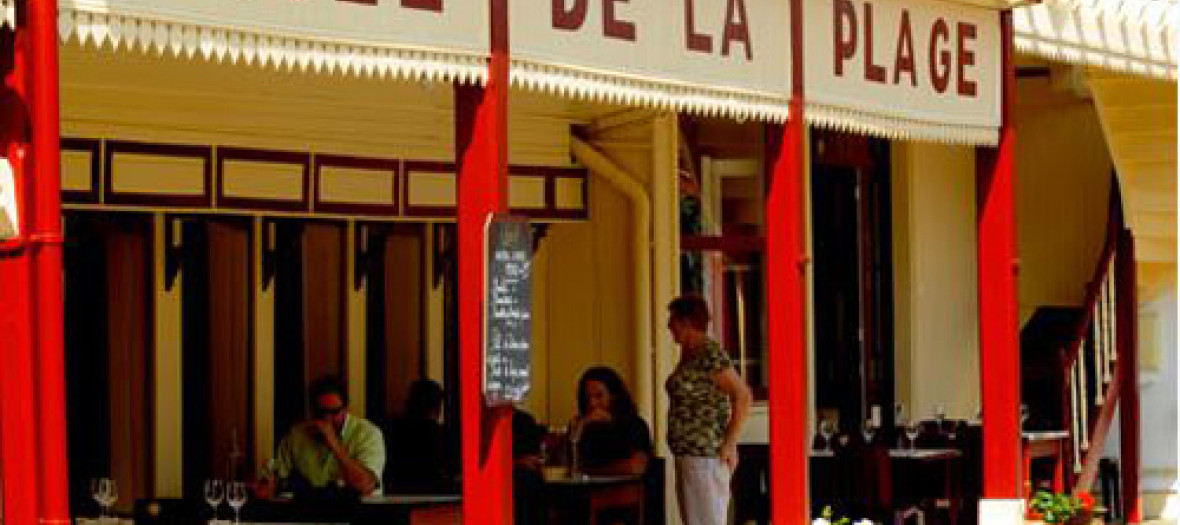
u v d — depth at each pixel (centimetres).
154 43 714
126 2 705
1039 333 1564
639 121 1321
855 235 1546
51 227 681
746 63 980
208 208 1149
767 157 1029
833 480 1292
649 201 1327
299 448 1109
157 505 1033
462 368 863
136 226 1142
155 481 1146
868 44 1065
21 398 684
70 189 1088
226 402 1180
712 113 990
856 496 1279
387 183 1241
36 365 684
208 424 1172
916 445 1438
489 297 851
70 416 1123
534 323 1323
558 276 1333
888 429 1500
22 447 684
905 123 1094
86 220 1123
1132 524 1530
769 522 1353
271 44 755
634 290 1325
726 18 968
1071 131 1639
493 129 846
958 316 1608
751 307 1427
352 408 1234
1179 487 1519
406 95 1243
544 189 1311
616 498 1155
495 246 848
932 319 1579
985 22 1159
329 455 1102
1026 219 1652
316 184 1202
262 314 1192
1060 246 1642
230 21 738
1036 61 1588
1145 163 1492
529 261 868
